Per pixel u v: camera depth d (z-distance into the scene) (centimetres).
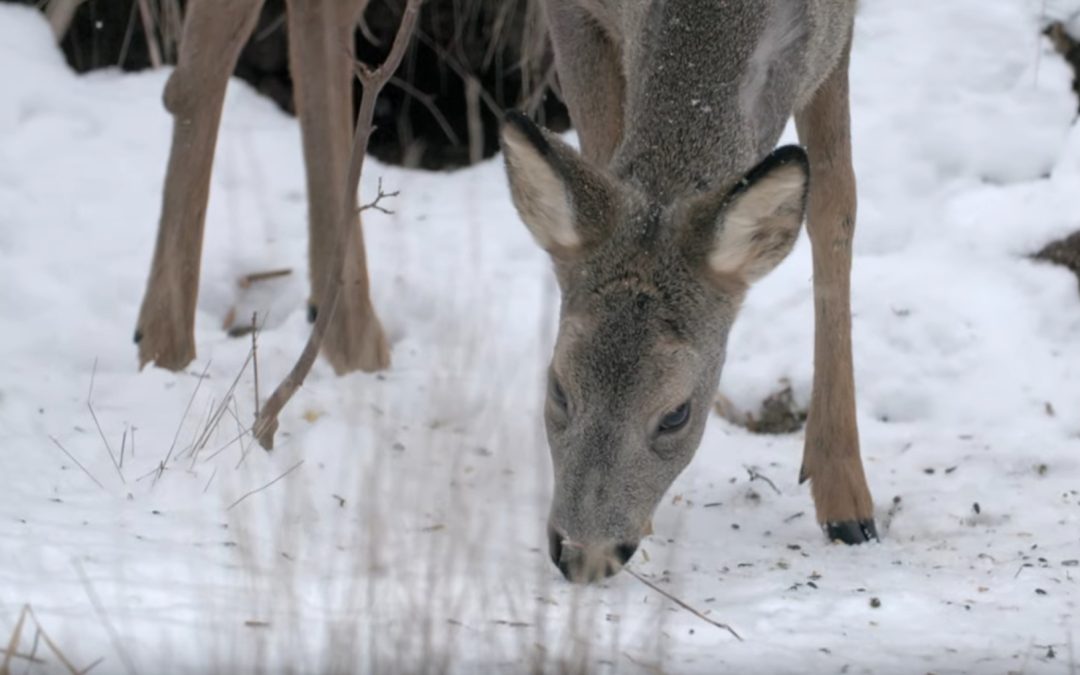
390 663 711
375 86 1089
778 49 1034
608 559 892
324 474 1067
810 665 784
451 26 1708
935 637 845
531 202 938
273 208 1567
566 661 727
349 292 1310
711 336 934
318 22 1334
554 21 1124
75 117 1644
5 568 822
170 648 710
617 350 898
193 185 1268
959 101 1599
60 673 685
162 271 1269
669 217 941
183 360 1273
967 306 1406
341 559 900
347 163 1349
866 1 1712
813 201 1134
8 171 1551
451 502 974
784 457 1259
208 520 957
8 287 1388
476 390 1225
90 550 866
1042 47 1633
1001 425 1314
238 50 1270
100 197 1536
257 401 1117
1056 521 1105
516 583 857
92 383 1200
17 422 1117
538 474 1040
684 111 984
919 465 1231
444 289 1444
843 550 1055
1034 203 1488
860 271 1456
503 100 1731
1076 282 1433
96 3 1711
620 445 892
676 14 1003
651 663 755
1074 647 826
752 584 946
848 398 1100
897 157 1552
